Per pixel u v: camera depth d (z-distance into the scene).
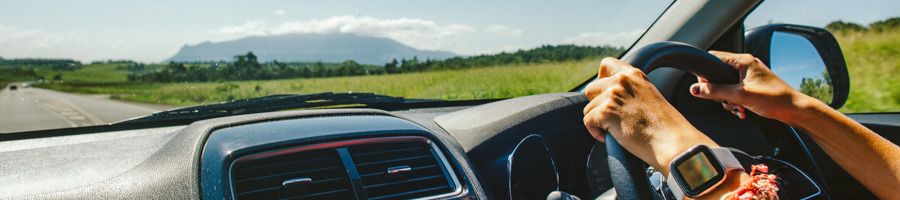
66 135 2.18
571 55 32.03
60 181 1.63
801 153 1.02
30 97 79.94
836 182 1.92
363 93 2.66
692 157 0.65
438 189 1.71
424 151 1.79
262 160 1.60
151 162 1.69
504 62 40.75
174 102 69.00
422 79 48.91
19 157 1.83
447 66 50.03
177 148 1.70
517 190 2.01
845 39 10.91
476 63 45.94
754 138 1.78
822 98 2.40
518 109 2.21
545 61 36.28
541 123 2.18
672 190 0.67
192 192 1.49
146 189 1.54
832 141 0.85
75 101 68.69
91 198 1.54
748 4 2.23
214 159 1.57
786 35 2.29
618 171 0.78
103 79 108.38
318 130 1.74
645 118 0.69
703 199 0.67
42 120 36.88
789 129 1.02
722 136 1.92
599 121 0.73
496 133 2.06
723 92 0.87
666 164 0.67
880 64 9.85
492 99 2.90
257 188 1.55
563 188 2.25
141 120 2.30
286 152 1.63
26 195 1.54
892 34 10.67
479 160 2.00
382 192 1.66
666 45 0.88
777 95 0.84
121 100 72.56
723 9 2.27
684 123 0.70
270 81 70.69
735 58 0.89
